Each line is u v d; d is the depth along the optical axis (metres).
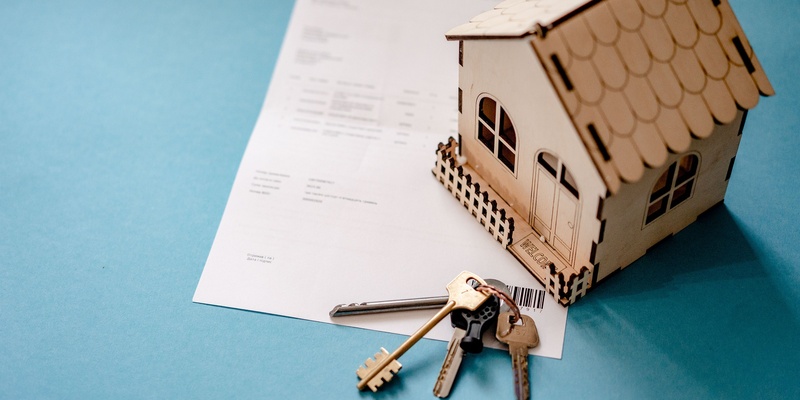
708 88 0.88
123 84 1.24
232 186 1.11
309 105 1.19
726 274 1.00
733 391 0.93
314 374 0.96
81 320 1.01
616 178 0.84
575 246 0.96
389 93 1.20
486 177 1.07
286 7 1.31
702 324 0.97
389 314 0.99
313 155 1.14
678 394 0.93
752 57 0.91
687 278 1.00
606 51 0.85
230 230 1.07
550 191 0.95
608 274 1.00
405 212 1.08
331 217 1.08
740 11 1.23
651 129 0.85
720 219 1.05
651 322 0.97
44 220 1.10
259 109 1.20
